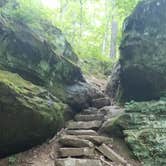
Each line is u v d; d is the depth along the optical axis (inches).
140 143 267.6
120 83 376.2
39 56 308.8
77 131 296.5
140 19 335.9
